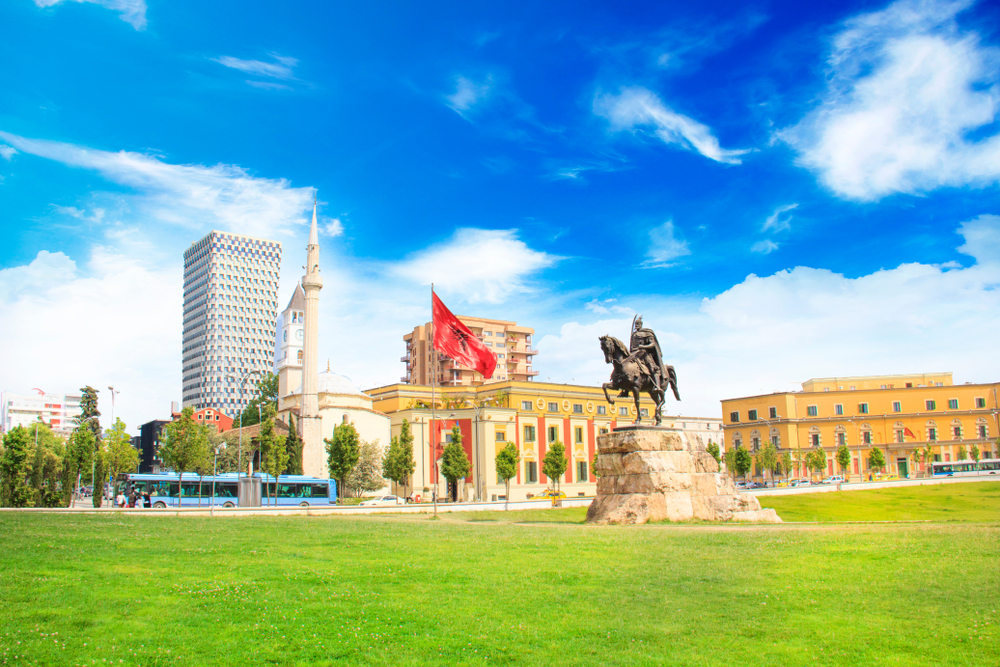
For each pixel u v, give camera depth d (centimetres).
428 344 16125
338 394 9356
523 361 17250
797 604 1512
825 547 2184
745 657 1215
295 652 1241
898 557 1959
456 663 1198
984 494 7488
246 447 9381
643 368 4078
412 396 10444
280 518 3959
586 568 1920
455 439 8219
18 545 2192
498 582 1745
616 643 1288
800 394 13038
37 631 1296
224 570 1855
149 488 6531
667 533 2823
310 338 8950
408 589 1672
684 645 1275
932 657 1191
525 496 9662
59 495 6462
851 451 12700
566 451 10444
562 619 1431
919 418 12600
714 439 14962
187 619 1403
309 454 8700
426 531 2967
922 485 8325
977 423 12456
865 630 1336
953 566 1814
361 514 5044
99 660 1180
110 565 1888
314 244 9081
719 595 1606
